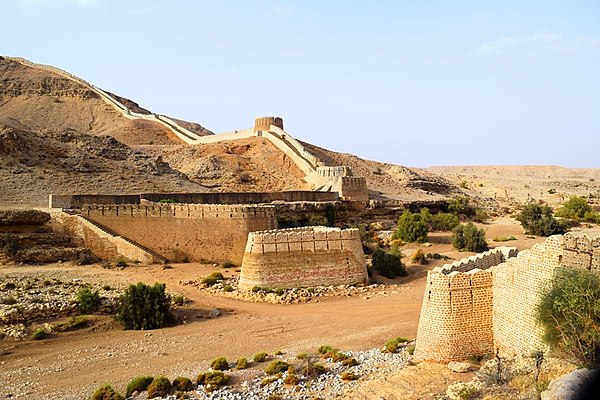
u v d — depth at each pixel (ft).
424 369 71.77
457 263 82.79
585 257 60.03
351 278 142.92
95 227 168.35
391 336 99.50
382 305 124.88
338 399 67.62
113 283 140.05
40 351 96.53
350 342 97.30
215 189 278.87
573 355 55.93
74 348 98.37
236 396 72.43
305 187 291.38
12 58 608.60
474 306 73.56
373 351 89.30
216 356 93.40
